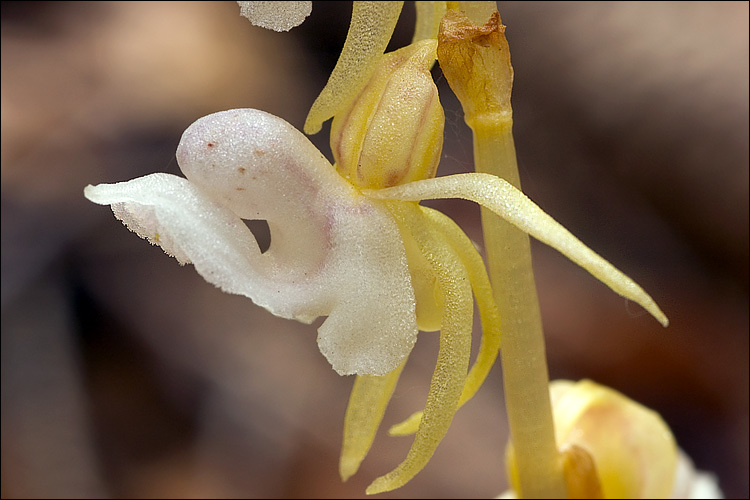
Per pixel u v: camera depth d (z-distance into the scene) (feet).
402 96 0.34
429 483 0.79
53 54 1.07
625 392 0.81
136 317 0.87
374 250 0.34
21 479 0.78
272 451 0.80
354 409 0.36
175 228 0.33
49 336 0.85
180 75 1.07
